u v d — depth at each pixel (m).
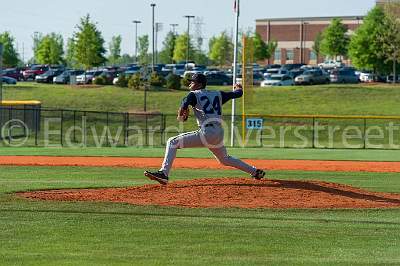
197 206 25.28
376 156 59.94
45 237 19.83
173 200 26.23
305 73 132.50
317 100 108.00
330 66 175.50
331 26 181.50
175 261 17.09
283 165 49.84
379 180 38.31
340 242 19.67
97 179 36.56
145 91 100.75
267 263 17.00
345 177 40.34
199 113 26.98
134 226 21.61
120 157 55.50
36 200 26.86
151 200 26.36
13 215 23.42
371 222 23.00
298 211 24.72
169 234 20.41
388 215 24.52
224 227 21.62
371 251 18.55
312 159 56.03
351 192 28.61
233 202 25.92
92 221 22.41
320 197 26.94
